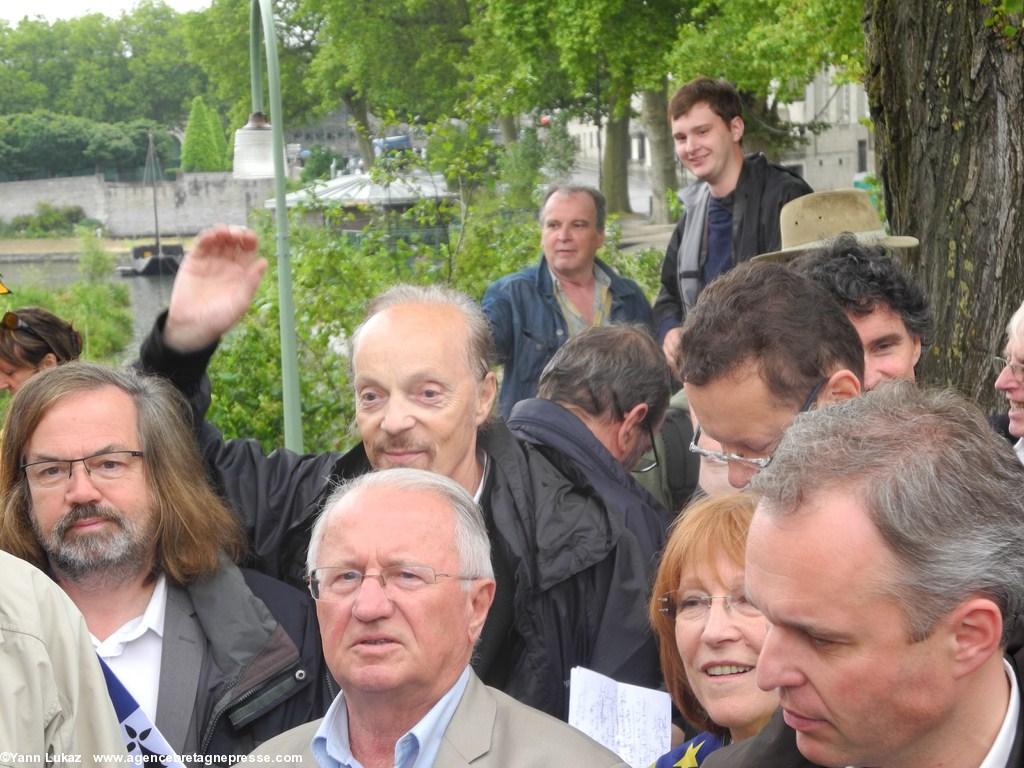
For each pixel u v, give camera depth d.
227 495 3.56
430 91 49.59
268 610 3.21
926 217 5.44
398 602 2.47
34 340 4.21
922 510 1.58
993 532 1.59
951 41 5.29
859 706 1.62
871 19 5.53
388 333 3.27
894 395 1.73
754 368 2.71
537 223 9.58
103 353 20.38
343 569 2.51
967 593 1.58
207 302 3.49
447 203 9.29
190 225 57.72
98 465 3.13
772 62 20.42
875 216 4.64
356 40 50.31
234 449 3.68
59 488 3.12
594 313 6.36
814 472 1.64
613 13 27.62
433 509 2.57
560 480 3.44
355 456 3.48
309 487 3.60
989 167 5.25
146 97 97.75
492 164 9.70
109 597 3.17
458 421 3.24
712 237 6.08
